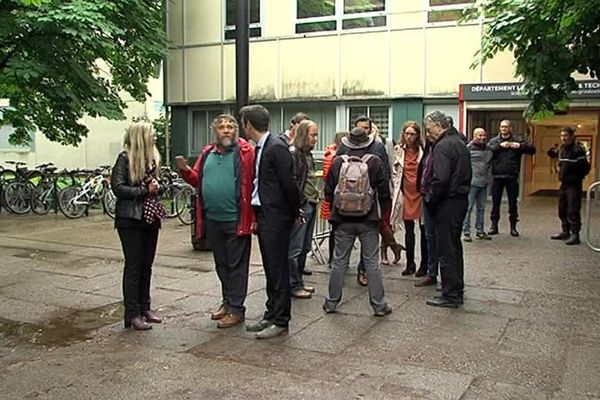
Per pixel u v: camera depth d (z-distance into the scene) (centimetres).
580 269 792
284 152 524
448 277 617
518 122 1516
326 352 493
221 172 554
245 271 565
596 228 1136
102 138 2936
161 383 434
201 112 1844
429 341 518
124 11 1434
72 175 1506
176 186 1311
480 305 627
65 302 650
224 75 1772
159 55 1534
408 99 1553
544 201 1622
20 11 1176
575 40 825
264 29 1691
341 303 636
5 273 793
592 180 1739
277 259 530
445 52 1506
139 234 552
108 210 1430
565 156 986
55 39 1272
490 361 472
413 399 405
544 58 825
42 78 1274
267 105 1719
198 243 945
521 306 623
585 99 1385
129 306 556
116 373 453
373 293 588
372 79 1584
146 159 546
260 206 534
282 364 467
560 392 416
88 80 1364
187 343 516
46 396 415
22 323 578
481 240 1009
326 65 1630
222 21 1759
